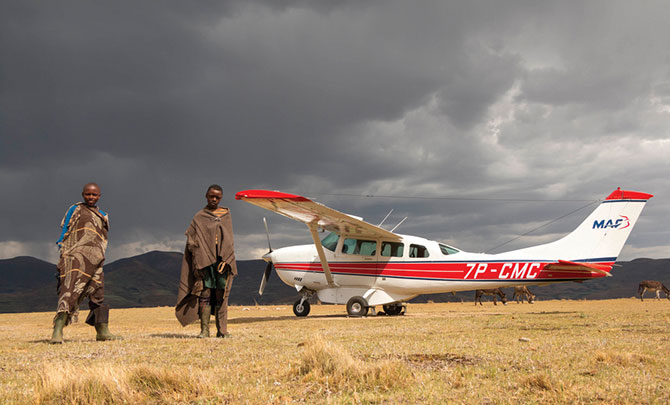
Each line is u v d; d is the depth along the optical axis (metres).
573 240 13.84
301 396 2.63
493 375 3.13
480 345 4.86
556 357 3.89
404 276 13.69
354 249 13.98
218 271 6.39
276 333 7.06
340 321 10.48
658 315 9.89
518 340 5.33
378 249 13.89
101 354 4.57
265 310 20.25
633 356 3.70
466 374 3.20
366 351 4.47
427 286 13.67
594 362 3.59
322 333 6.82
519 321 8.87
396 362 3.18
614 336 5.66
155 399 2.58
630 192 13.80
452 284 13.66
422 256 13.77
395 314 14.70
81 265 5.96
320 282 14.12
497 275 13.64
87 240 6.05
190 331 7.99
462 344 5.00
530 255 13.80
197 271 6.49
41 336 7.09
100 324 6.17
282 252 14.59
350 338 5.91
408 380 2.94
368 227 12.91
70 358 4.30
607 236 13.73
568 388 2.70
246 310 20.39
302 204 11.62
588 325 7.54
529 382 2.83
